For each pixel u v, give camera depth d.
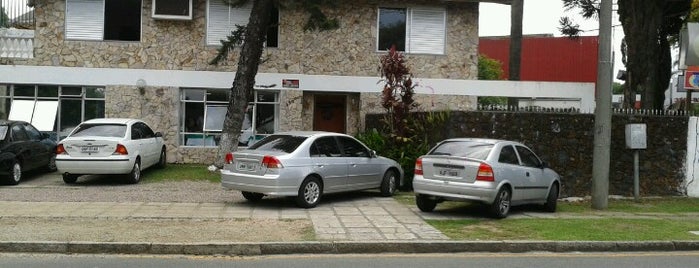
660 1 17.95
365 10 21.06
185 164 19.94
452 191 11.30
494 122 15.16
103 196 13.29
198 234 9.33
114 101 19.83
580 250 9.25
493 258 8.59
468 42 21.53
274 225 10.27
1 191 13.74
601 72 13.44
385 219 11.15
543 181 12.53
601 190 13.46
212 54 20.31
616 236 9.80
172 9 19.78
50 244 8.46
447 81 21.25
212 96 20.55
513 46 23.62
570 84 21.19
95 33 19.89
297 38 20.69
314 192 12.48
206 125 20.36
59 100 19.80
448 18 21.44
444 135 15.34
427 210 12.24
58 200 12.60
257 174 11.95
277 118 20.72
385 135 16.56
